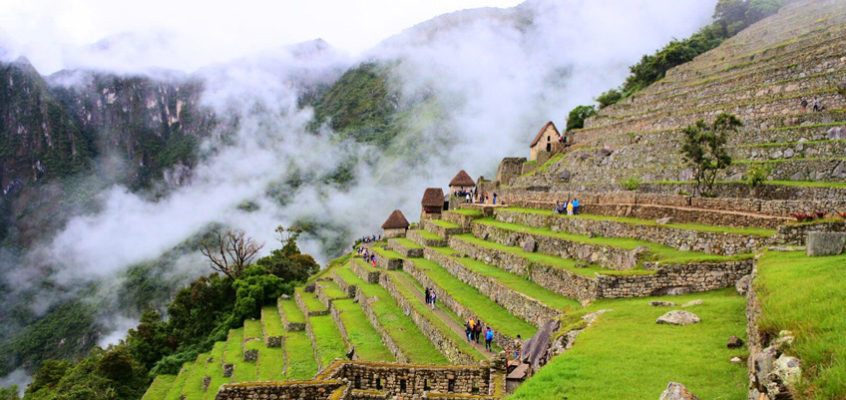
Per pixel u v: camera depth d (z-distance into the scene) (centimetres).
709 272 2573
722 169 4566
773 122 4988
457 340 3203
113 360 6962
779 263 1912
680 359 1641
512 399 1514
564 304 3114
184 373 6538
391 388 2234
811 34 7431
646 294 2633
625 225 3916
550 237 4272
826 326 1073
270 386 1919
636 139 6250
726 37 10800
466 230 6406
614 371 1598
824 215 2491
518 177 8000
